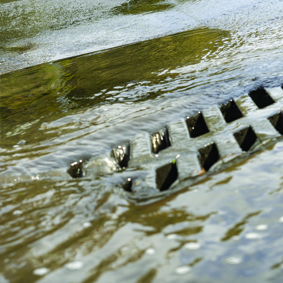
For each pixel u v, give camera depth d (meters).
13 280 1.02
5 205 1.50
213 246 1.06
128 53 3.87
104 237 1.18
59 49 4.31
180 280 0.94
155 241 1.12
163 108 2.43
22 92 3.12
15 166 1.90
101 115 2.45
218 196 1.33
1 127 2.45
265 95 2.41
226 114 2.38
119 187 1.59
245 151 1.85
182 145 1.94
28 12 6.02
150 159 1.84
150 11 5.53
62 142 2.13
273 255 0.99
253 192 1.32
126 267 1.01
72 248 1.14
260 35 3.81
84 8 5.99
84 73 3.43
